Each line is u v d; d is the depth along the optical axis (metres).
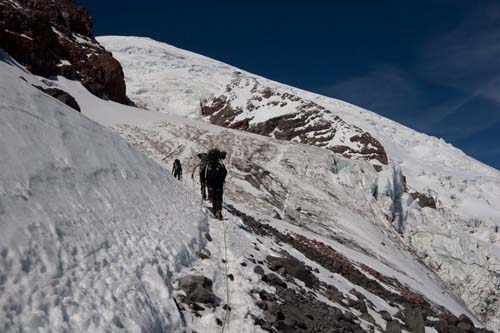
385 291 15.73
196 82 108.62
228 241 9.48
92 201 6.68
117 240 6.12
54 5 63.22
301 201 42.19
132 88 104.94
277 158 49.47
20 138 6.34
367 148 67.44
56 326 3.83
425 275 40.91
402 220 56.12
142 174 10.44
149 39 180.25
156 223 7.99
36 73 47.12
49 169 6.32
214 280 6.92
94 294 4.56
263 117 78.81
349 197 48.59
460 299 48.22
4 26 46.28
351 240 37.66
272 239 13.85
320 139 72.00
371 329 8.48
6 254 4.11
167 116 54.03
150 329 4.69
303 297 8.19
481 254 55.53
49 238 4.84
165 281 6.04
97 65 58.50
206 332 5.43
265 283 7.78
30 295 3.90
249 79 90.75
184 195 11.90
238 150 47.09
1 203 4.68
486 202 93.06
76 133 8.45
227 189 36.56
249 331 5.76
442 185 95.56
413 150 138.75
